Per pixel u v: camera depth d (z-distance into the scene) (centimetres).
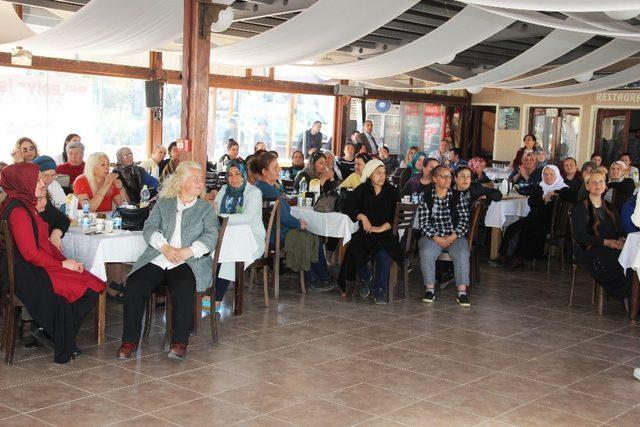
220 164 1247
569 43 1007
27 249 511
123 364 529
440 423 447
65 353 525
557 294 827
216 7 675
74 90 1291
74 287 528
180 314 543
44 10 1107
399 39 1312
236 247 632
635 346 632
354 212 750
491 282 877
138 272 555
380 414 458
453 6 1032
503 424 450
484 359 578
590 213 745
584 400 498
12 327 518
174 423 430
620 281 728
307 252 753
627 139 1636
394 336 631
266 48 978
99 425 423
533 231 959
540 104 1769
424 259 758
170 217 564
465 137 1888
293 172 1125
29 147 743
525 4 590
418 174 1011
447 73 1482
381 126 1747
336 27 856
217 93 1499
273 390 491
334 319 677
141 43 950
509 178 1173
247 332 623
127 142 1370
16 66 1132
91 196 709
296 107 1633
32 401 454
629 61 1523
